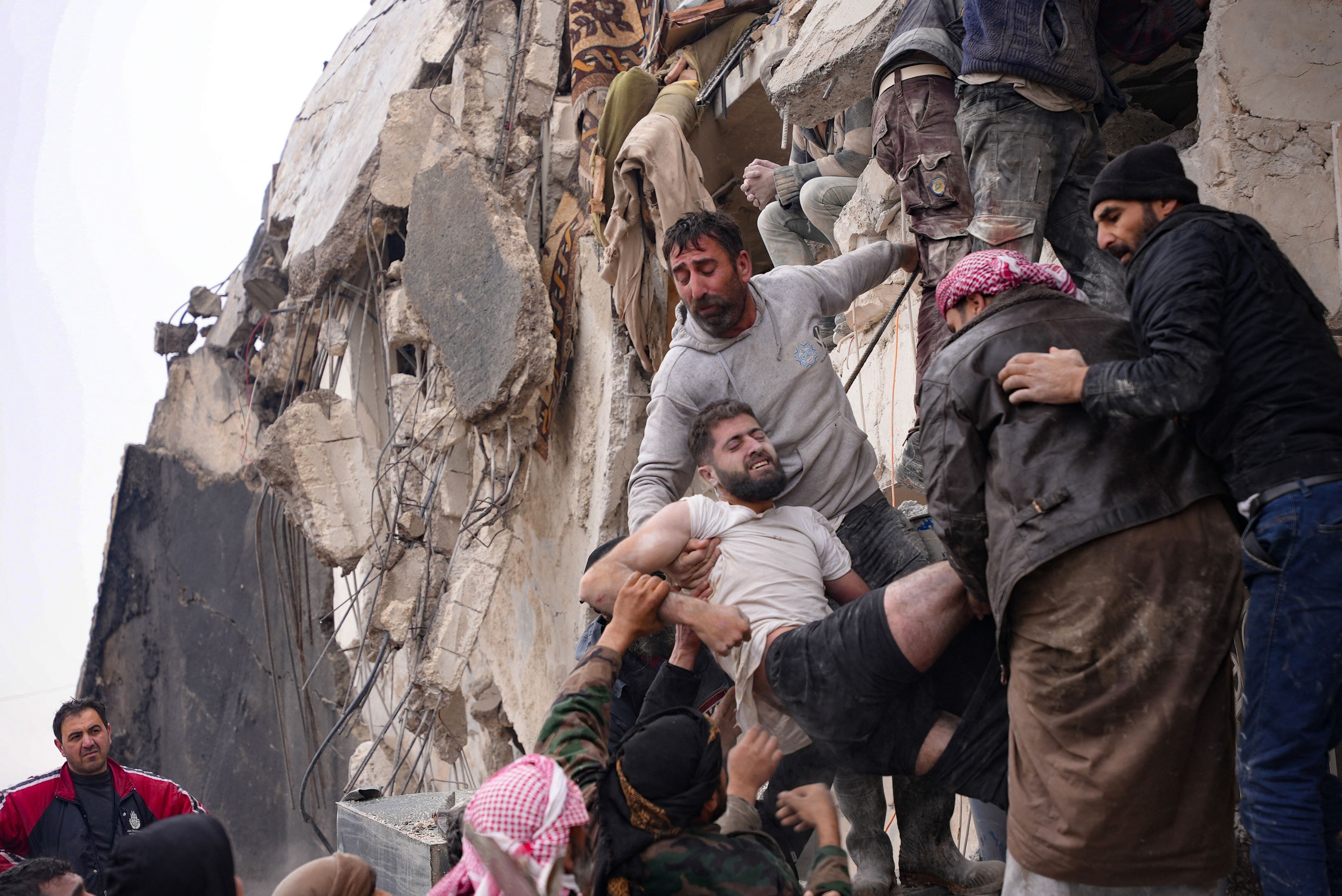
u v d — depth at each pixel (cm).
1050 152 339
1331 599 212
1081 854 213
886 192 550
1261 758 224
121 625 2144
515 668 1075
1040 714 222
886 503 364
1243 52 389
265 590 1563
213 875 238
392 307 1101
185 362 2055
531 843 223
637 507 351
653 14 890
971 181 351
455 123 1094
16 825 476
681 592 305
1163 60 509
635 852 224
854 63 499
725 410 317
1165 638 211
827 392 360
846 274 389
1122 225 244
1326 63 392
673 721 233
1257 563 219
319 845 1605
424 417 1038
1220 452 224
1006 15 334
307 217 1446
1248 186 380
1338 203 381
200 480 1972
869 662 263
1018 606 227
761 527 310
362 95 1454
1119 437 222
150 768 2042
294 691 1662
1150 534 215
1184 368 209
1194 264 220
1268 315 221
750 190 661
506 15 1136
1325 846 233
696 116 829
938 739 271
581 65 1009
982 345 240
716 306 347
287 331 1418
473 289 971
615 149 823
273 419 1706
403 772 1334
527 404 927
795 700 278
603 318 930
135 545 2139
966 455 237
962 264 265
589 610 929
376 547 1126
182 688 1975
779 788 295
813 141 678
